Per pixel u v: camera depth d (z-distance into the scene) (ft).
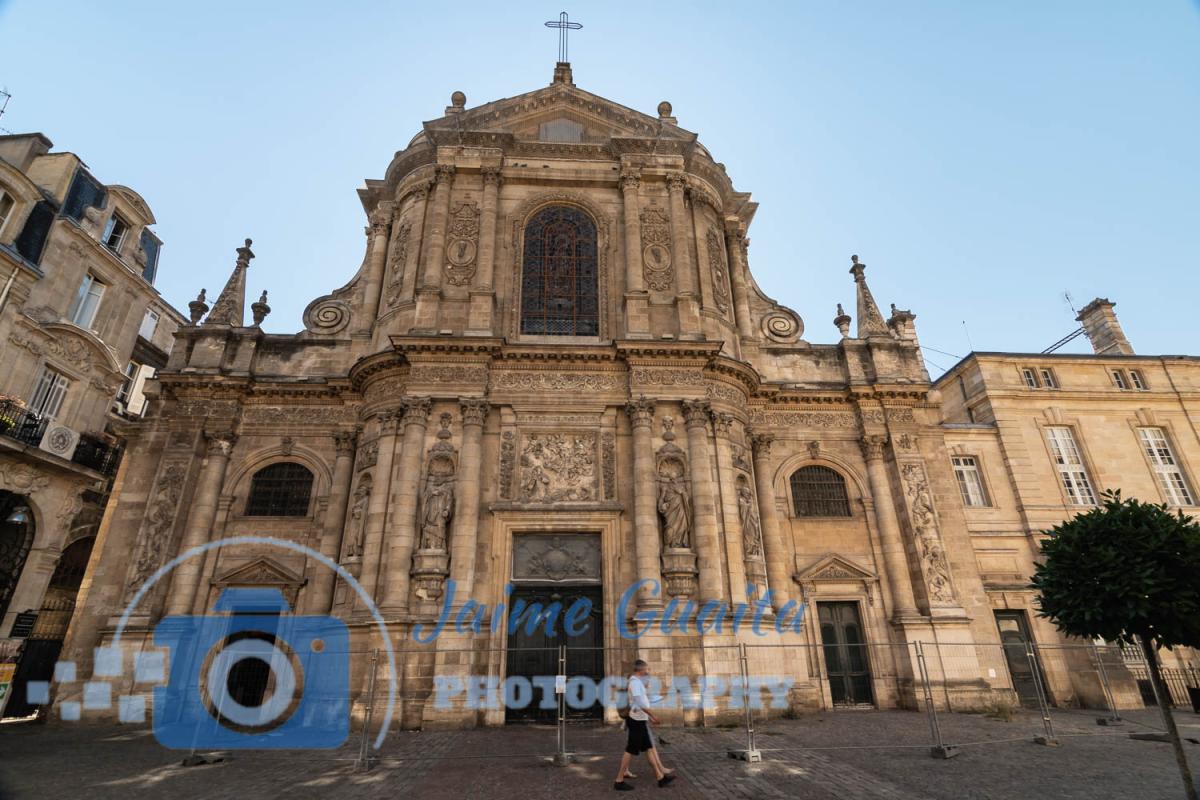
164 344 123.34
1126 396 99.19
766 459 83.82
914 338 107.34
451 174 87.71
